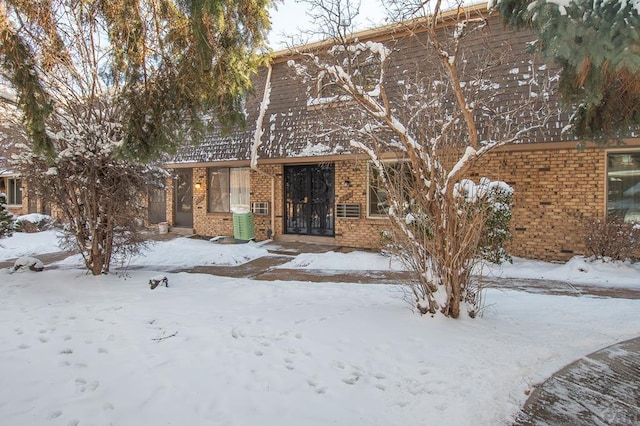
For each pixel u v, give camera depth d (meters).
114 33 6.09
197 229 14.50
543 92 6.60
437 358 3.77
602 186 8.60
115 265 8.90
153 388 3.25
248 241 12.74
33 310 5.39
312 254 10.25
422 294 4.89
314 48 7.47
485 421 2.81
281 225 12.92
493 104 8.68
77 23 6.39
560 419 2.83
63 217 7.31
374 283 7.36
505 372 3.51
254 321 4.87
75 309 5.42
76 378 3.40
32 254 11.09
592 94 4.49
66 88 6.70
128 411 2.92
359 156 9.91
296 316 5.04
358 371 3.58
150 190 7.74
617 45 3.61
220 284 7.03
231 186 14.05
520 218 9.39
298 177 12.81
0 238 13.53
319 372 3.56
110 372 3.52
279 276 8.15
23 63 5.27
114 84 6.73
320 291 6.55
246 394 3.18
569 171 8.89
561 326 4.73
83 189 6.96
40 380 3.36
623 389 3.24
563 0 3.65
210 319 4.97
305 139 11.46
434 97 5.25
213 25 5.87
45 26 5.61
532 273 7.91
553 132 8.36
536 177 9.20
